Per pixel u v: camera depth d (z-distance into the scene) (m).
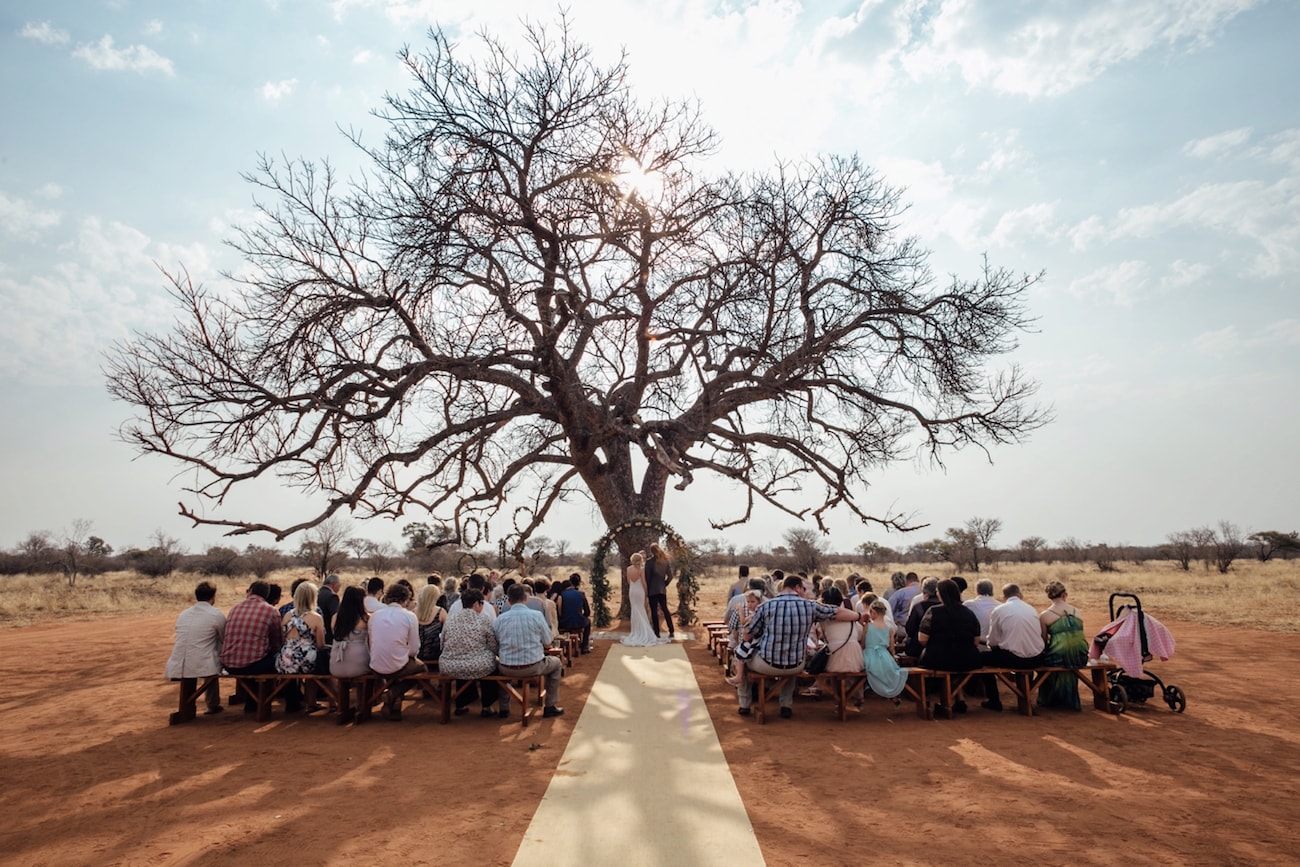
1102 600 23.55
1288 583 27.45
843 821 5.16
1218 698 9.38
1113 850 4.63
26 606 25.52
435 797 5.76
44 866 4.55
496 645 8.62
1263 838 4.82
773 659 8.32
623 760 6.77
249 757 7.04
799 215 17.86
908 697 9.77
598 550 19.17
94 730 8.25
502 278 15.92
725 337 19.02
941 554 47.66
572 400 16.75
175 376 12.80
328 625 10.93
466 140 14.16
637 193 16.41
